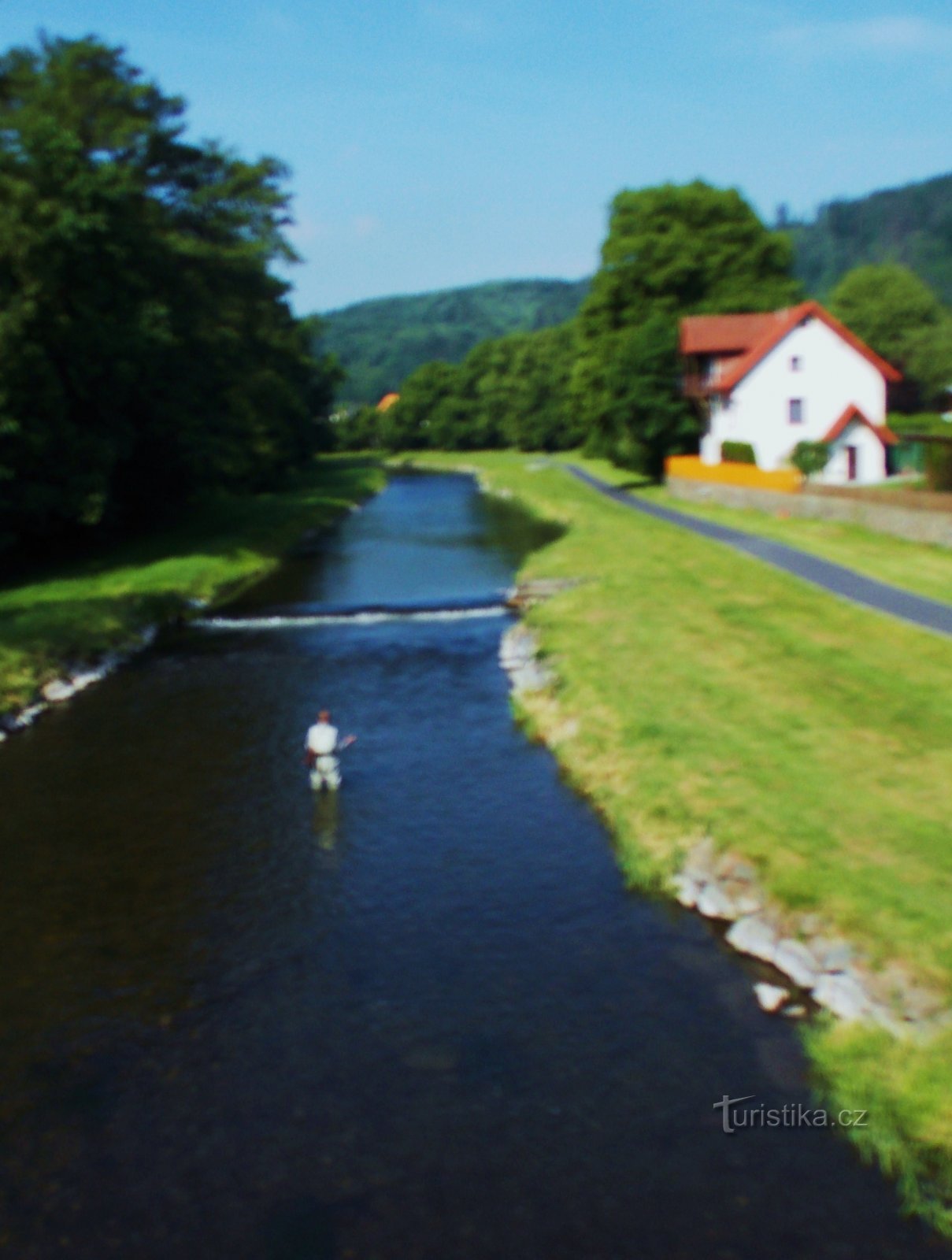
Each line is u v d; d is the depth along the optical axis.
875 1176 9.48
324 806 18.19
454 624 32.69
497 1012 12.08
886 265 86.25
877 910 12.23
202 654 29.78
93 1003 12.52
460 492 83.00
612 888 14.85
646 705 20.45
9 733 22.75
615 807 16.94
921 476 52.94
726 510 51.16
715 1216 9.11
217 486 58.50
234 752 21.09
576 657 24.53
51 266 35.62
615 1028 11.67
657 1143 9.96
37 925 14.30
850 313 83.62
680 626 26.81
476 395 142.38
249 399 63.53
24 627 28.81
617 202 73.25
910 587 28.80
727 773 16.70
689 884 14.38
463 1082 10.91
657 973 12.68
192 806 18.34
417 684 25.77
